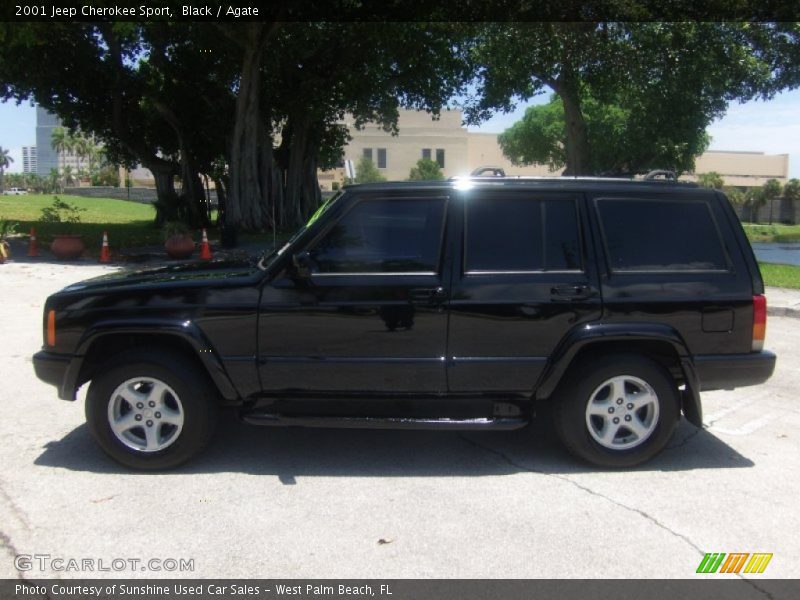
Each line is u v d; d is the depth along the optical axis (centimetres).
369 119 3403
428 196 454
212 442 511
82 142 12219
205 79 2984
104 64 2848
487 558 348
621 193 462
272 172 2830
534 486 437
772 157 10600
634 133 2666
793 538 372
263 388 452
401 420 446
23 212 3944
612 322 447
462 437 527
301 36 2462
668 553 355
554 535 372
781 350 852
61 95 2948
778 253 3172
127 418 452
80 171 12838
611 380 454
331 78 2750
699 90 1998
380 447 505
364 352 446
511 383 451
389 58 2505
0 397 614
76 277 1399
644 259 456
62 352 456
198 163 3262
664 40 1802
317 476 450
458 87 2766
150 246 2145
